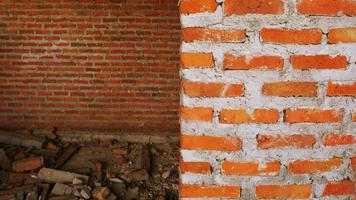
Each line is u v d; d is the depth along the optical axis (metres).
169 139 5.56
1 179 4.62
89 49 5.21
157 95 5.42
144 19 5.11
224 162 1.68
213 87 1.61
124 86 5.37
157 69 5.31
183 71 1.60
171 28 5.15
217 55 1.59
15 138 5.33
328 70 1.60
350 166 1.70
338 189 1.72
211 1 1.54
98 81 5.34
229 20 1.56
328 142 1.67
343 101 1.63
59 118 5.50
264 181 1.70
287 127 1.65
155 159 5.23
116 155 5.27
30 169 4.82
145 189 4.58
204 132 1.66
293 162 1.69
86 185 4.53
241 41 1.57
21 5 5.03
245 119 1.64
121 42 5.20
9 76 5.30
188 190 1.71
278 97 1.62
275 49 1.58
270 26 1.56
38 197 4.33
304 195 1.72
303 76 1.61
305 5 1.54
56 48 5.20
